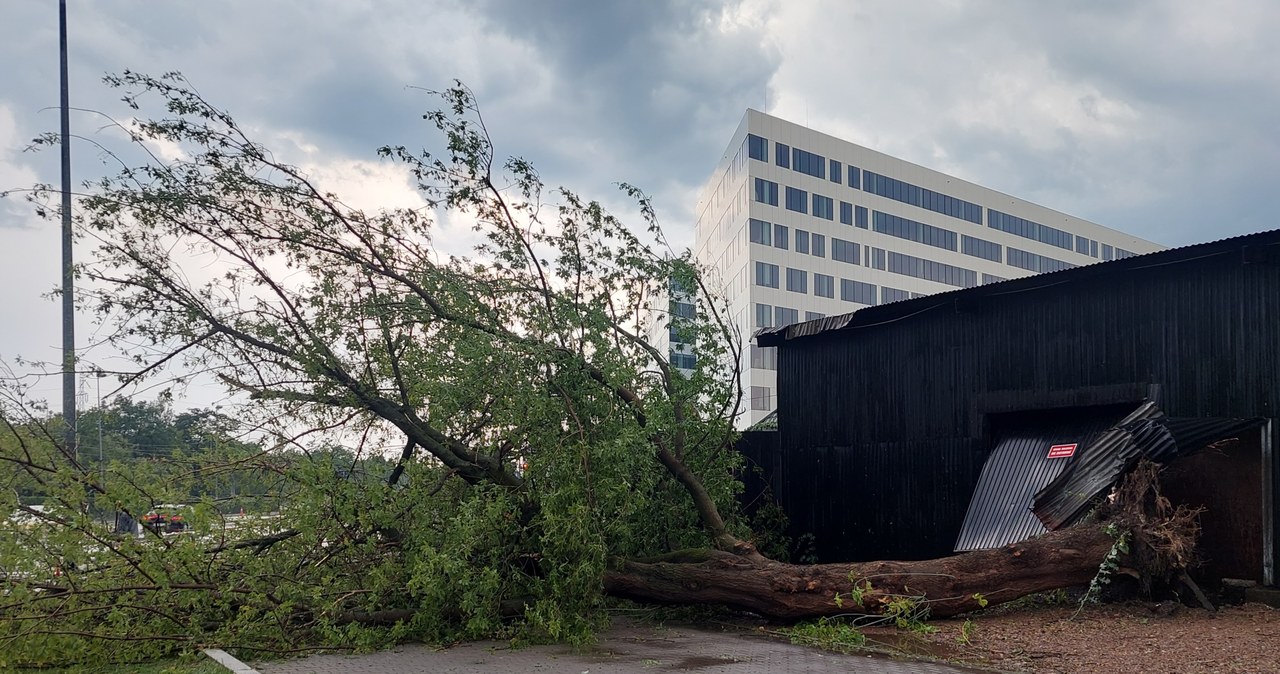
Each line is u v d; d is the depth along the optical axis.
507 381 8.37
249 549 7.78
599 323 9.30
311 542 7.91
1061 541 8.35
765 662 6.71
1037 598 9.09
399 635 7.56
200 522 7.08
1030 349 10.98
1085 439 10.19
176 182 8.10
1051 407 10.62
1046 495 9.26
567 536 7.78
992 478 11.09
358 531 8.14
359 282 8.87
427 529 7.93
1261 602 8.30
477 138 8.99
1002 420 11.57
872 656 6.90
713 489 10.65
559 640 7.79
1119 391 9.91
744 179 47.50
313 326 8.63
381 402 8.79
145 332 8.07
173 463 7.82
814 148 50.03
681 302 10.88
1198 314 9.23
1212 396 9.03
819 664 6.58
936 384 12.20
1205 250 9.01
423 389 8.47
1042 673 6.07
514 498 8.34
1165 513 8.56
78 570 7.09
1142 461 8.45
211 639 7.14
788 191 48.38
